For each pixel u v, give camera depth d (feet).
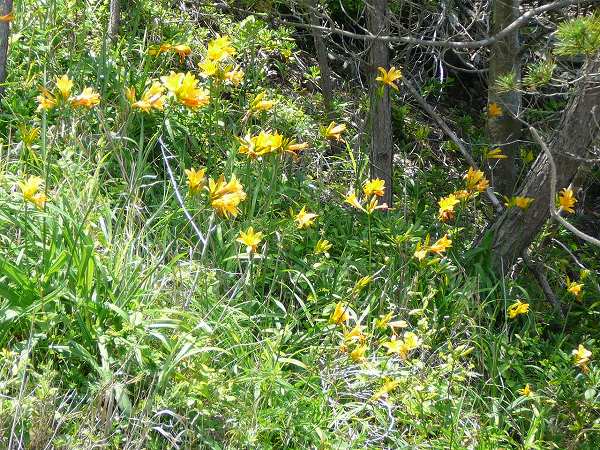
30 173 16.17
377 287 17.56
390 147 20.70
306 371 14.62
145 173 18.06
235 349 14.01
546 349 18.99
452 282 18.53
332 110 23.67
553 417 16.58
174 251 15.90
